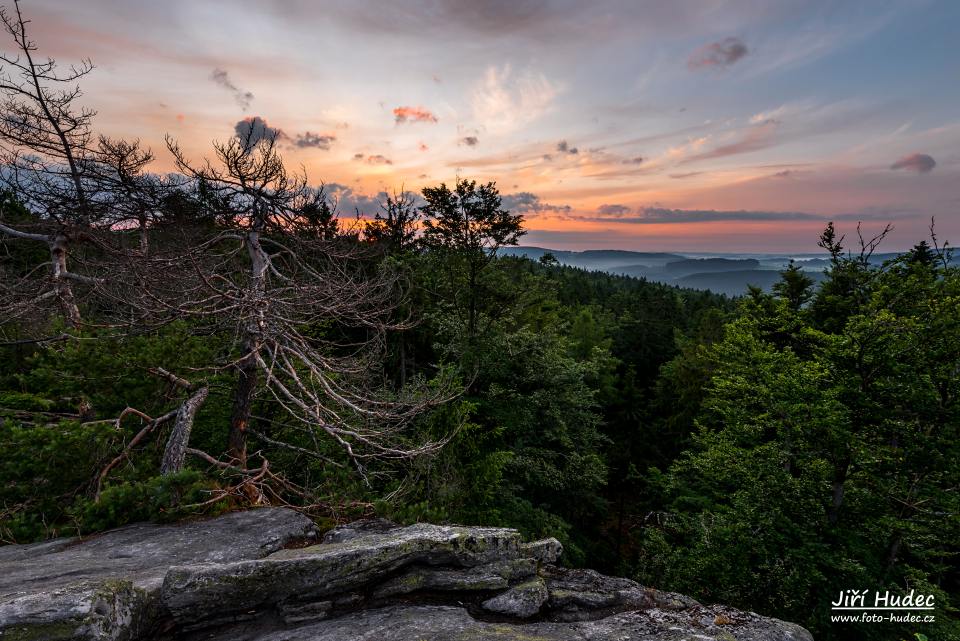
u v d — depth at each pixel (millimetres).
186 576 4273
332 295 7605
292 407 10062
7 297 8930
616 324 47969
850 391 11438
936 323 10828
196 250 7125
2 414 7883
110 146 9336
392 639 4059
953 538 10820
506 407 18078
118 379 8609
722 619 4605
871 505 11219
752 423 14375
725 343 17891
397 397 10039
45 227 10484
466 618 4480
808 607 10461
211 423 10203
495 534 5492
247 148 7676
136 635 3994
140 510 6629
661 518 16656
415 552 5055
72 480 7102
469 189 17422
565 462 20344
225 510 6941
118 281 7301
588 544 23438
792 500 11500
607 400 32938
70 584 3881
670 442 32156
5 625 3412
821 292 19562
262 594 4434
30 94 9664
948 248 13680
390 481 10344
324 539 6156
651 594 5180
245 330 7570
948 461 10469
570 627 4453
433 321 19656
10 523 6355
